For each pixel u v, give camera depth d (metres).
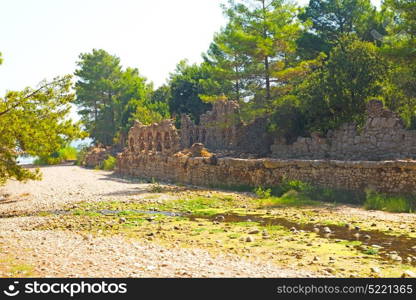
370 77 26.78
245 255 10.59
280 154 29.83
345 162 21.05
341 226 14.45
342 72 27.22
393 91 27.00
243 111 34.56
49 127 15.73
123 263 9.62
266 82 34.50
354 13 42.62
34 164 71.00
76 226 15.65
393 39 29.00
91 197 25.00
